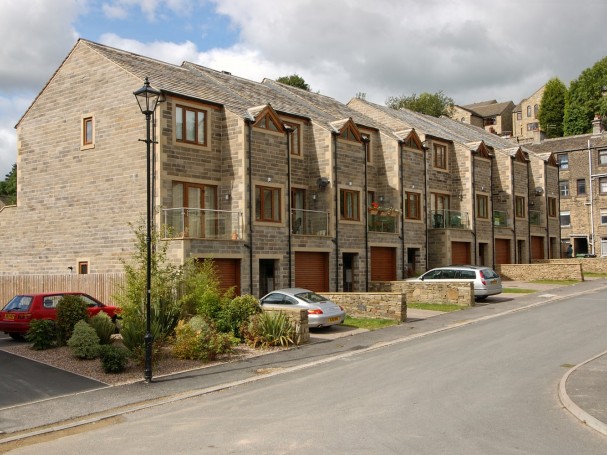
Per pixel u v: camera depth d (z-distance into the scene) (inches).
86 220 984.9
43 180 1054.4
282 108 1136.2
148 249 529.3
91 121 994.1
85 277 908.0
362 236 1187.9
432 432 332.8
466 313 909.8
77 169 1003.9
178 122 935.7
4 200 2519.7
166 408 432.5
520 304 996.6
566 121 3203.7
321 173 1132.5
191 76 1127.0
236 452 313.4
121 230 935.7
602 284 1305.4
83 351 595.2
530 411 372.8
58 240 1023.0
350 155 1174.3
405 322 831.7
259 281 990.4
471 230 1475.1
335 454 301.4
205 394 472.7
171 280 669.9
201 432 357.7
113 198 950.4
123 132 944.3
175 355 608.1
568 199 2277.3
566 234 2276.1
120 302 619.2
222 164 991.0
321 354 621.3
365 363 562.6
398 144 1302.9
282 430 350.9
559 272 1425.9
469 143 1549.0
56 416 417.1
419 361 555.8
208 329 622.5
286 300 769.6
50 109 1052.5
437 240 1387.8
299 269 1064.8
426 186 1382.9
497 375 480.7
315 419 371.6
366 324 815.7
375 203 1243.2
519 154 1717.5
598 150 2224.4
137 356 571.8
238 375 535.2
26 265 1068.5
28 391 486.6
